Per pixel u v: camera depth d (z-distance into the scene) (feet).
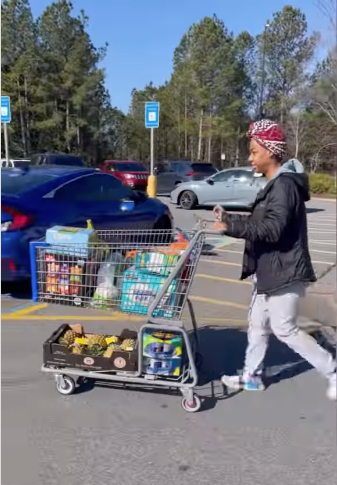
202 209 52.13
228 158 161.27
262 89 127.34
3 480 8.32
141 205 24.86
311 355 10.73
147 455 9.08
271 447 9.37
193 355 11.61
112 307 11.62
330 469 8.73
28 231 17.65
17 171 21.03
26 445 9.36
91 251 11.75
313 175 84.74
